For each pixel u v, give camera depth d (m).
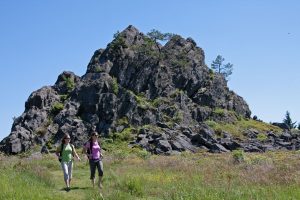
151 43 115.25
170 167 28.02
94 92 93.19
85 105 92.19
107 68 102.31
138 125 90.88
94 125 88.56
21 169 22.78
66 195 16.72
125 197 15.29
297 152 66.38
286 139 94.88
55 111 94.00
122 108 92.25
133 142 78.75
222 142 78.94
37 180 19.08
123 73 102.31
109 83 95.50
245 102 122.94
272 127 115.56
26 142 85.19
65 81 104.75
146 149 71.56
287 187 16.44
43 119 91.69
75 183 21.16
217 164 31.05
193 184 17.55
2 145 86.19
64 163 19.39
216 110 107.94
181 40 119.06
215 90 112.94
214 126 98.88
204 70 114.94
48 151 80.62
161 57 109.50
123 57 104.81
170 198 14.88
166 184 18.59
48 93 98.12
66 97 98.19
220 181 18.77
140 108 92.94
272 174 21.59
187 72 109.94
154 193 16.88
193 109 102.31
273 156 55.28
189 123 98.00
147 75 103.75
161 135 77.50
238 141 87.56
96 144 19.45
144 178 20.59
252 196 14.31
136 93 100.81
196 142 78.00
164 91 103.44
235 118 110.75
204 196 14.06
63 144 19.69
